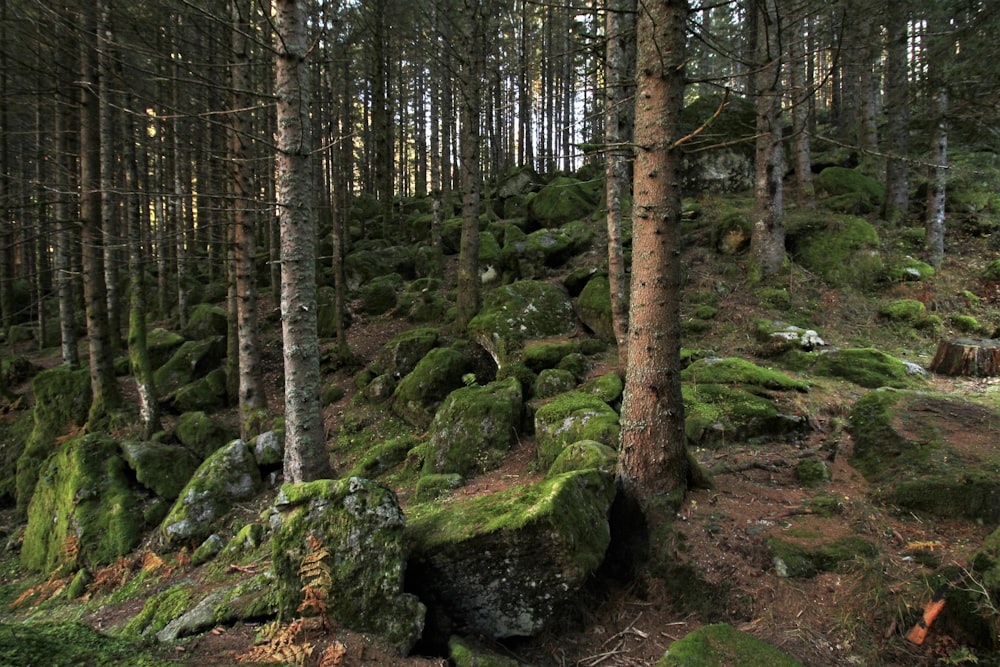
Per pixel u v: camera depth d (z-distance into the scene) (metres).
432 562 3.86
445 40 11.91
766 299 10.30
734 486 5.09
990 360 7.17
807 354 8.16
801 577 3.94
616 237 8.31
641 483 4.61
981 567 3.36
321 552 3.52
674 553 4.23
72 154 10.57
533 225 17.75
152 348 14.69
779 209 10.97
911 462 4.91
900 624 3.43
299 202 5.79
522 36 25.73
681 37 4.21
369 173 31.30
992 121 5.54
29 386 14.16
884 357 7.47
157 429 10.30
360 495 3.68
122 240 11.16
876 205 13.41
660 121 4.25
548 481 4.35
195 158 13.23
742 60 4.08
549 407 7.05
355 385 11.67
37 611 6.67
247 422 9.69
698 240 13.12
